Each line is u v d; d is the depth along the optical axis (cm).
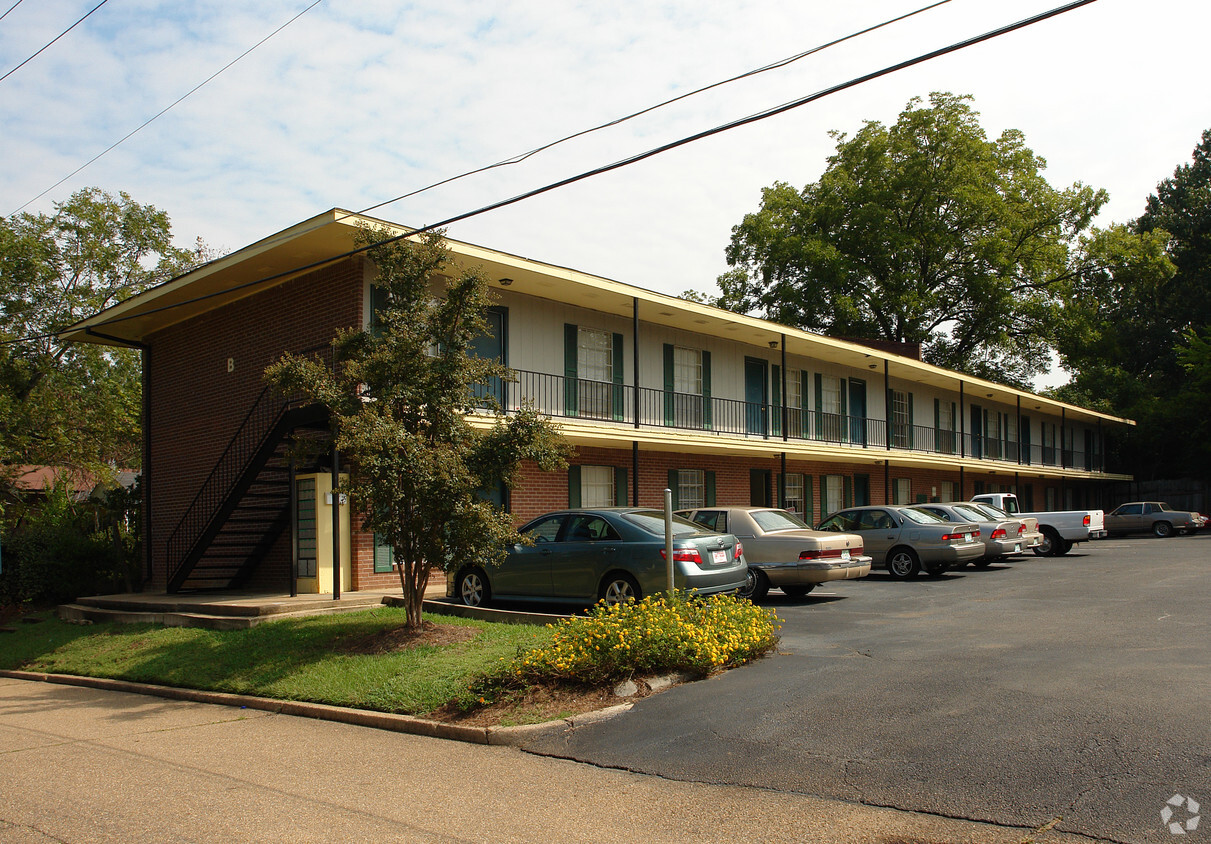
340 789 641
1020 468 3728
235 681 1038
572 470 2019
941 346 4872
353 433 1020
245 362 1883
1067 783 544
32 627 1606
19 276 2914
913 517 1836
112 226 3116
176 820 580
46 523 2191
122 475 3722
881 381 3203
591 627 906
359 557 1588
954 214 4438
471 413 1152
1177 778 537
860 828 509
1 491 2538
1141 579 1689
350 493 1062
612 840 515
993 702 717
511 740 750
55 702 1091
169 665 1157
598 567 1240
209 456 1964
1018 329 4803
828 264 4259
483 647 1021
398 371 1092
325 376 1129
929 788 557
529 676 875
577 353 2047
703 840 508
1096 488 5072
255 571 1852
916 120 4344
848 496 2967
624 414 2147
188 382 2061
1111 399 5016
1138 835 471
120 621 1503
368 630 1169
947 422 3631
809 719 714
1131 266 4688
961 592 1534
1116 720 646
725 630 944
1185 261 5478
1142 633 1022
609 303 2031
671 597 991
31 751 809
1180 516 3697
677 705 790
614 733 734
